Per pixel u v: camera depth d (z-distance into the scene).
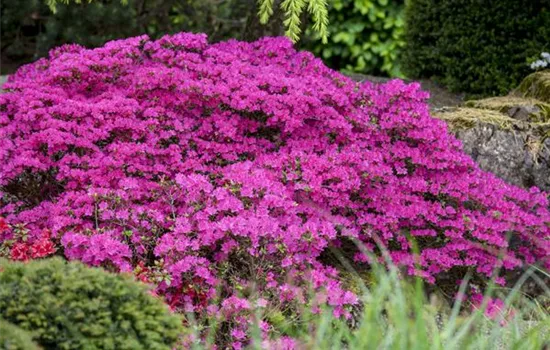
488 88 7.47
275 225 4.31
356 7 10.11
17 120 5.02
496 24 7.38
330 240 4.96
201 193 4.59
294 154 4.92
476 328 3.75
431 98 7.52
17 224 4.43
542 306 5.17
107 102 5.01
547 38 7.17
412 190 5.09
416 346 3.26
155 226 4.46
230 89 5.13
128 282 3.10
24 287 2.95
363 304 4.57
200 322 4.21
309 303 4.26
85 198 4.45
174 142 5.15
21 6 9.11
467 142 5.65
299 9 5.34
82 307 2.93
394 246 5.16
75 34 8.95
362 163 4.94
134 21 9.05
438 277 5.25
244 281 4.40
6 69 9.54
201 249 4.47
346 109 5.31
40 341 2.86
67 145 4.87
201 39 5.57
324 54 10.53
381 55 10.36
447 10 7.67
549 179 5.61
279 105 5.01
